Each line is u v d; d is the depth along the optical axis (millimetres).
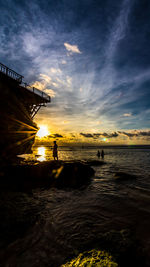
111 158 25562
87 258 2215
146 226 3441
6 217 3730
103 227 3436
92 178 9359
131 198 5602
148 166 14898
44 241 2887
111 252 2385
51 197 5762
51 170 8562
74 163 9711
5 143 10086
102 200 5406
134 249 2477
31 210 4398
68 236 3059
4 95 8305
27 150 15688
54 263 2312
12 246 2701
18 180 7574
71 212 4336
